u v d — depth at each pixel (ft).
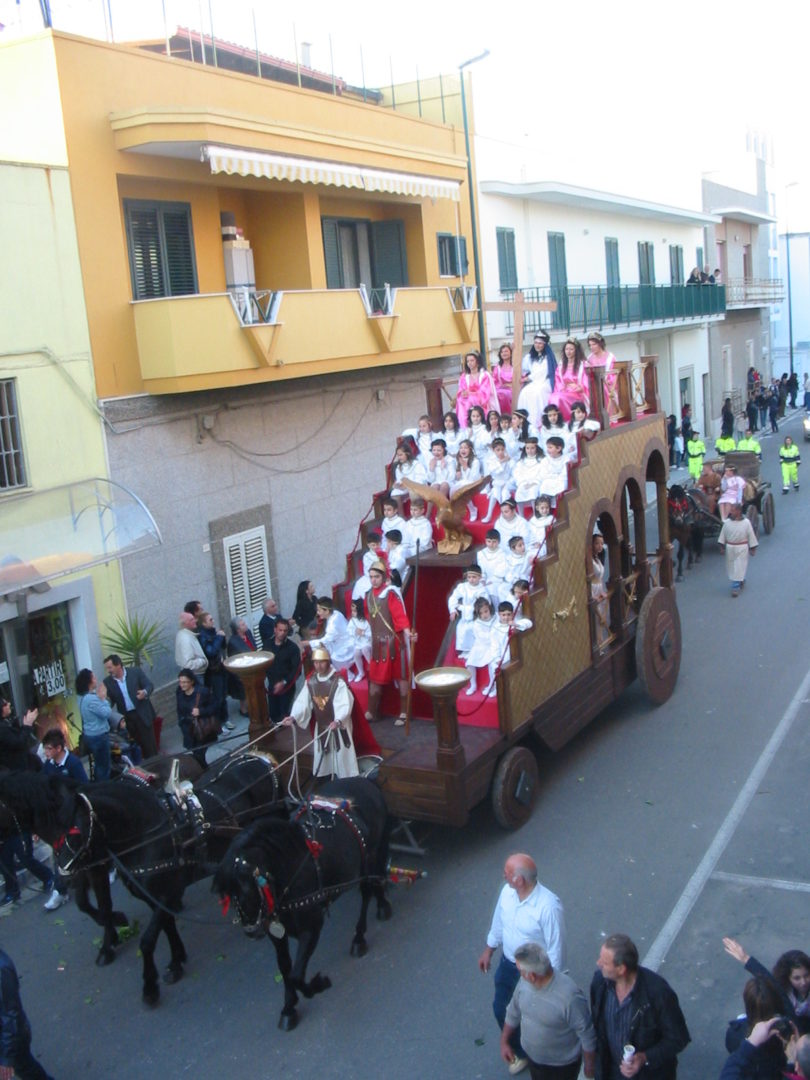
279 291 52.47
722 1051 23.47
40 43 44.04
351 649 37.14
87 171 45.62
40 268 43.24
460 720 35.06
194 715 41.45
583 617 39.55
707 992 25.63
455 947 28.71
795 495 95.61
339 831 27.40
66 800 26.30
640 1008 18.89
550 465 39.60
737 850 32.65
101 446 46.16
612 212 104.12
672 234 123.54
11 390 42.14
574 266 95.81
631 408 45.21
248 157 49.62
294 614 52.13
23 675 42.57
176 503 50.31
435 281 70.64
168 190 51.11
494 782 33.42
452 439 45.39
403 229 69.31
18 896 33.32
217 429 52.60
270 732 33.04
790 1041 17.48
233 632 48.62
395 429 67.82
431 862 33.40
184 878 28.25
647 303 106.42
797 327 192.44
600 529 43.68
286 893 24.77
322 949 29.35
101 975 29.14
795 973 19.54
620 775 39.04
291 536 58.59
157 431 49.01
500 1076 23.40
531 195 83.97
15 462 42.22
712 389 138.92
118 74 47.34
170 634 50.06
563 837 34.37
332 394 61.46
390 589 35.60
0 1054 22.40
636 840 33.81
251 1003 27.22
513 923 22.36
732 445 88.99
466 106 76.38
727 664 50.96
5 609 40.98
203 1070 24.63
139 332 47.50
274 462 56.85
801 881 30.45
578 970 26.78
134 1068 24.94
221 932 31.17
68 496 42.80
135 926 31.30
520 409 46.39
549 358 47.09
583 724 39.42
